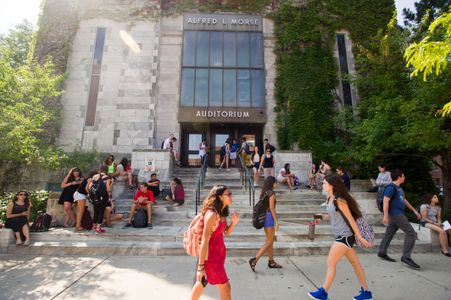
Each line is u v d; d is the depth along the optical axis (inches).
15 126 388.5
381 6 712.4
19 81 436.8
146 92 627.2
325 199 390.0
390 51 480.4
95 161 580.4
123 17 663.8
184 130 663.8
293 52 667.4
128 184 433.7
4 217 300.0
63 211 318.0
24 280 178.9
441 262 219.5
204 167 470.9
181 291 162.6
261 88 652.1
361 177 581.6
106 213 303.6
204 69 652.1
